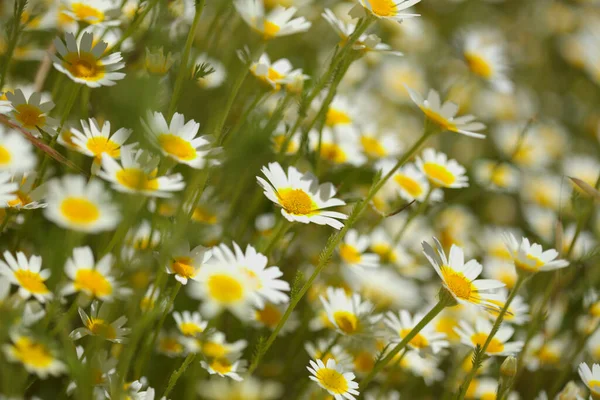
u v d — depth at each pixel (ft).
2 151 2.11
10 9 2.55
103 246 2.20
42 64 2.42
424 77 4.12
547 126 4.39
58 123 2.17
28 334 2.01
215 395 2.16
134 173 2.04
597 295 2.54
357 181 2.71
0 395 2.03
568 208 3.44
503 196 3.62
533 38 4.97
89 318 2.10
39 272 2.08
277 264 2.45
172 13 2.32
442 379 2.61
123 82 1.99
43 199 2.14
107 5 2.35
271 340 2.17
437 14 4.59
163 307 2.19
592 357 2.57
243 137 2.14
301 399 2.40
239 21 2.70
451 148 3.78
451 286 2.16
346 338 2.42
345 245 2.54
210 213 2.39
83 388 2.03
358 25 2.26
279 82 2.36
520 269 2.16
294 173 2.21
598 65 4.90
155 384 2.32
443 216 3.13
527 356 2.54
